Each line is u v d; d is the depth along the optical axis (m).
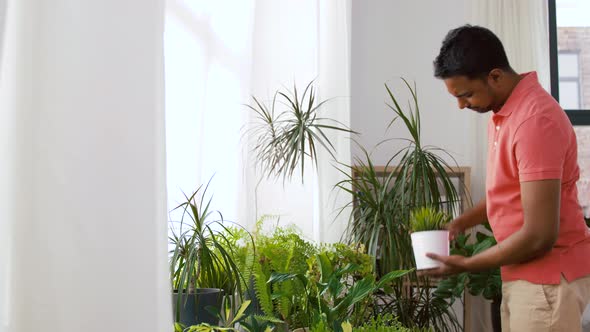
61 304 0.83
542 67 3.87
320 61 3.20
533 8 3.89
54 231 0.83
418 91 3.92
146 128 0.91
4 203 0.81
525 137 1.57
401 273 1.62
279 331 1.62
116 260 0.87
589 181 4.11
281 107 2.97
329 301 1.71
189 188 2.24
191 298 1.54
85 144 0.85
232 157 2.54
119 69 0.89
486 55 1.66
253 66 2.91
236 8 2.59
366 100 3.94
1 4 0.72
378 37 3.98
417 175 2.73
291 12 3.04
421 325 2.95
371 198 2.82
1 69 0.76
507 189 1.70
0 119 0.81
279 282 1.71
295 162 2.68
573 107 4.21
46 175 0.83
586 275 1.64
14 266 0.81
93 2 0.87
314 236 2.94
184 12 2.25
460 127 3.89
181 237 1.61
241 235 1.94
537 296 1.62
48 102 0.83
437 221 1.75
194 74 2.32
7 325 0.81
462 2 3.96
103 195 0.86
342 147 3.18
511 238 1.57
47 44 0.84
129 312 0.87
